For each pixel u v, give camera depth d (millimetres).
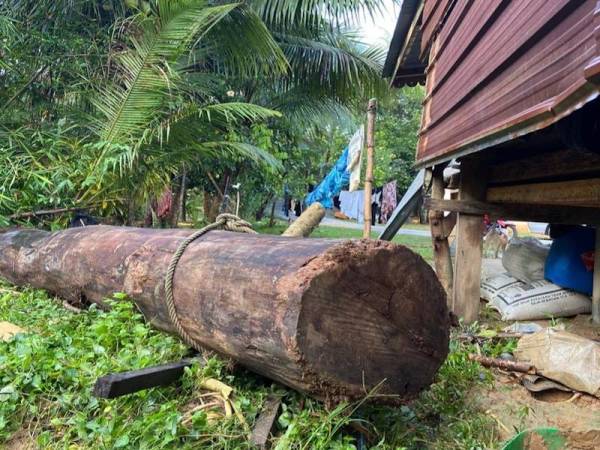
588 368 2324
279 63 6328
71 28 6164
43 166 5281
